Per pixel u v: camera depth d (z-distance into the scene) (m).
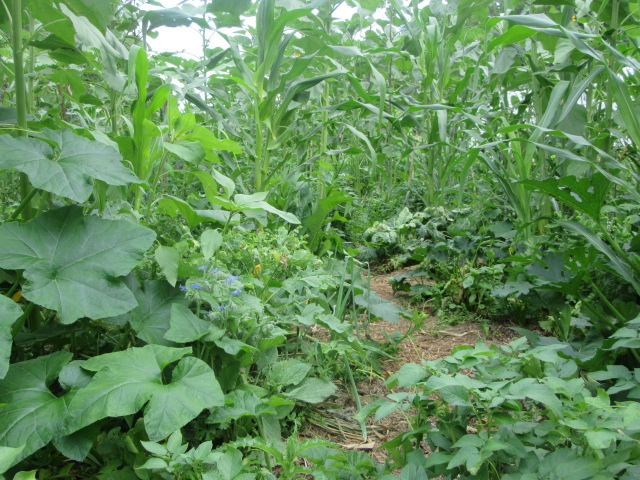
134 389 1.41
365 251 4.46
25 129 1.83
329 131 5.16
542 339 2.12
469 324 3.26
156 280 1.92
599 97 3.88
